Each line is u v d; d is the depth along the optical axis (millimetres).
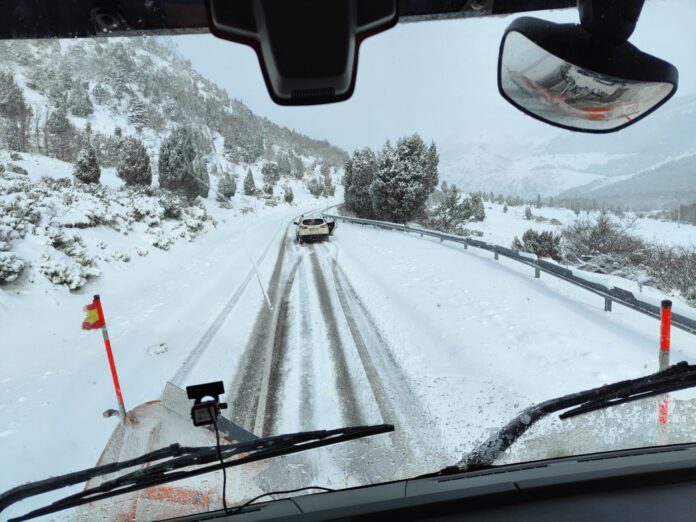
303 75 1055
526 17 1106
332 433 2217
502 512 1626
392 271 11953
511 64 1169
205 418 1755
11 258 9422
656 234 13797
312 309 8734
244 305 9336
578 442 2271
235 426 3039
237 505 2057
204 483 2334
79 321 8914
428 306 8445
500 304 8320
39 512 1877
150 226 17359
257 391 5211
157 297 10570
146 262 14125
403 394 4855
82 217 14023
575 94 1181
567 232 15156
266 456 2137
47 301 9336
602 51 1061
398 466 2805
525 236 15125
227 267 13953
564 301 8555
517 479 1801
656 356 5719
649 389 2389
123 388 5570
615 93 1149
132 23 1263
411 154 11492
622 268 13234
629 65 1059
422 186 12641
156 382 5672
